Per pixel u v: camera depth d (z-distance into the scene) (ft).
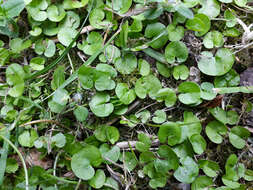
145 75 0.85
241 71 0.89
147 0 0.83
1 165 0.78
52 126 0.84
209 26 0.85
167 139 0.83
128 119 0.85
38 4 0.86
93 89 0.86
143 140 0.83
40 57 0.88
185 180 0.80
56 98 0.81
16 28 0.87
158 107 0.87
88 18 0.89
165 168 0.81
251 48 0.89
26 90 0.86
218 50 0.86
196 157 0.86
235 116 0.86
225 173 0.85
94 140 0.83
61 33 0.86
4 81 0.87
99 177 0.81
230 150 0.86
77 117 0.81
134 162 0.83
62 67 0.82
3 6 0.82
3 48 0.85
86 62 0.82
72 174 0.83
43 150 0.82
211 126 0.85
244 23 0.90
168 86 0.88
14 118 0.83
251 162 0.85
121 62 0.85
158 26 0.85
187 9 0.82
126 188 0.82
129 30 0.85
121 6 0.87
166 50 0.85
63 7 0.88
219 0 0.88
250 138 0.86
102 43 0.86
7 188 0.82
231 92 0.83
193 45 0.88
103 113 0.82
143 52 0.88
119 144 0.84
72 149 0.82
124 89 0.84
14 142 0.83
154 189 0.83
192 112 0.86
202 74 0.88
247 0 0.91
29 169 0.82
